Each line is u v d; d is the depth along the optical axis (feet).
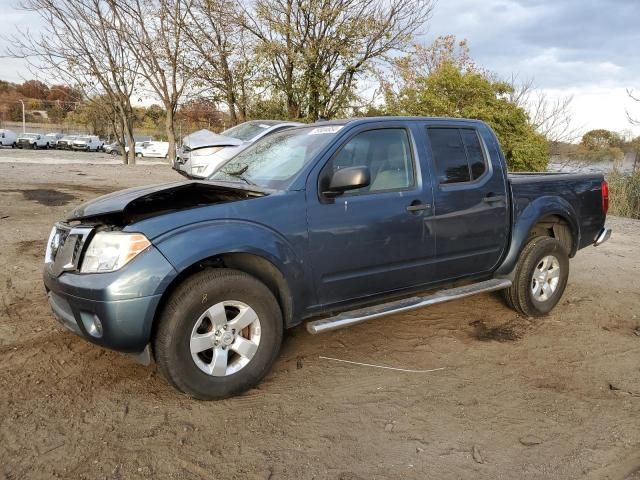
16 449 9.59
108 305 10.34
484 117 56.24
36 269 19.74
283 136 15.56
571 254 18.79
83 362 13.02
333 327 12.48
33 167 56.03
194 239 10.92
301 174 12.66
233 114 72.95
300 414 11.12
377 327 16.10
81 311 10.82
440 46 83.97
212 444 9.99
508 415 11.31
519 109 58.44
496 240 16.17
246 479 9.04
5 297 16.90
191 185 12.63
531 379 13.05
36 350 13.48
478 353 14.51
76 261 11.07
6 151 123.03
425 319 16.88
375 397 11.92
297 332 15.48
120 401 11.37
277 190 12.54
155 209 12.86
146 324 10.51
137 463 9.36
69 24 76.54
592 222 19.22
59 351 13.51
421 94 59.72
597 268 24.95
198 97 74.38
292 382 12.51
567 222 18.25
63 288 11.05
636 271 24.58
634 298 20.06
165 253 10.62
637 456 9.90
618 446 10.22
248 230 11.55
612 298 19.95
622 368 13.84
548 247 16.96
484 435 10.53
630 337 16.11
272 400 11.65
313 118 68.08
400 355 14.21
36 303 16.57
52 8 74.59
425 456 9.78
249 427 10.59
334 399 11.78
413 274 14.47
